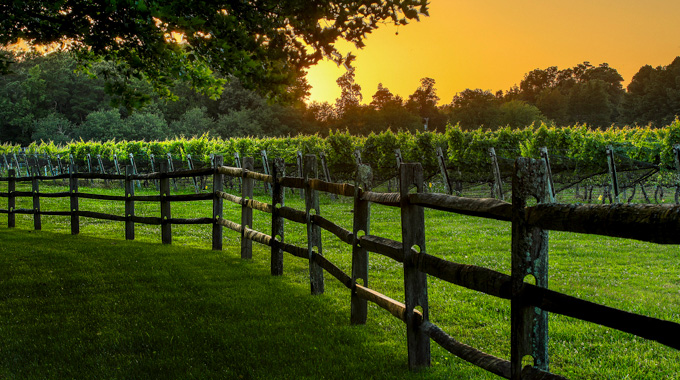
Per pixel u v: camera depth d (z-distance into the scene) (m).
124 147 33.22
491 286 3.01
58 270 8.01
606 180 18.86
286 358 4.39
